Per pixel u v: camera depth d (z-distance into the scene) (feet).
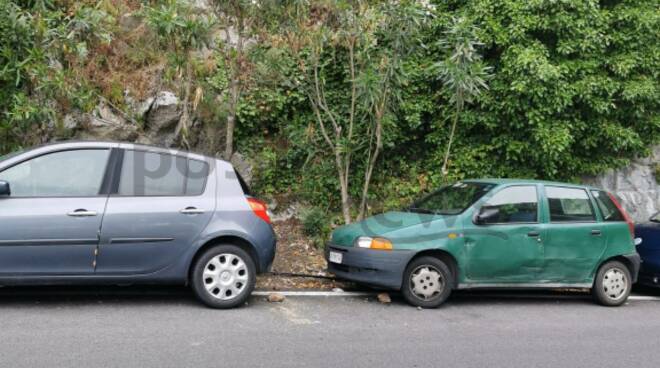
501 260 22.63
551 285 23.40
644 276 26.53
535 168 34.22
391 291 24.49
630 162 37.19
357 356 16.15
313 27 28.63
